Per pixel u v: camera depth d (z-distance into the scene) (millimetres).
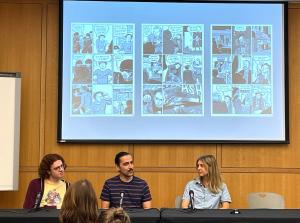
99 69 4312
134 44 4332
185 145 4297
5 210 2732
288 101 4297
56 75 4312
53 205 3447
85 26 4316
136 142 4262
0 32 4312
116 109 4297
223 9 4348
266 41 4340
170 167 4277
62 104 4270
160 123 4297
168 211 2732
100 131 4281
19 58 4312
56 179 3582
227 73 4332
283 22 4324
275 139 4289
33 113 4293
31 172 4258
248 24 4348
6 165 4035
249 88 4320
